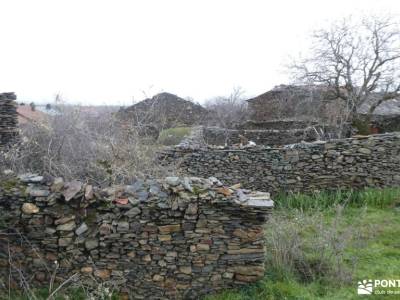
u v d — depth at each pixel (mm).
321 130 11805
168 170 5410
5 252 3645
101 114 6199
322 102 14203
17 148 4746
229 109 20453
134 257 3629
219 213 3637
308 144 7707
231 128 16734
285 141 13727
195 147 7895
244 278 3719
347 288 3826
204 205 3619
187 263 3666
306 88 14078
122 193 3680
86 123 5590
